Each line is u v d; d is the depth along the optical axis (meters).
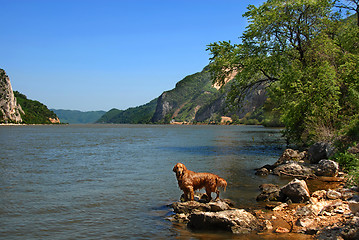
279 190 10.08
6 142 43.12
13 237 6.84
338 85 19.36
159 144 37.50
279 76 23.80
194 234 6.98
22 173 15.88
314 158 16.22
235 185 12.36
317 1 22.50
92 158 22.69
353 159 13.63
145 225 7.65
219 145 34.66
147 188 12.09
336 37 24.83
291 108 21.45
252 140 43.50
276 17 22.69
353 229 6.00
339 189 10.14
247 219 7.38
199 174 9.37
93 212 8.82
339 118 18.72
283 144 34.94
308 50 22.92
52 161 20.97
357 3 24.38
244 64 24.75
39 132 87.12
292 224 7.40
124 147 33.25
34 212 8.83
